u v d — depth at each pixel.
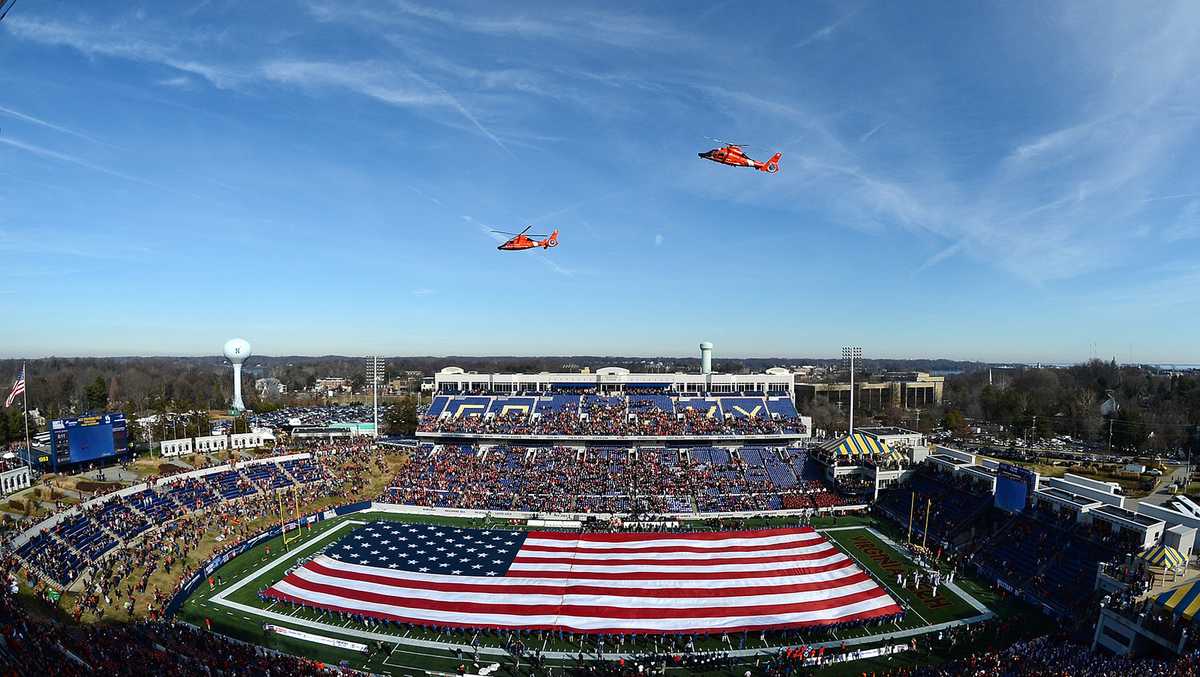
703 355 150.50
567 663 54.62
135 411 184.88
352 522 94.25
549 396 137.12
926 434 177.25
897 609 64.31
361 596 67.50
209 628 59.22
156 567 71.44
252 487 102.69
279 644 57.22
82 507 81.06
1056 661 48.62
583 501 100.12
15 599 54.81
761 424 123.25
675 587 70.25
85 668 39.44
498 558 79.06
